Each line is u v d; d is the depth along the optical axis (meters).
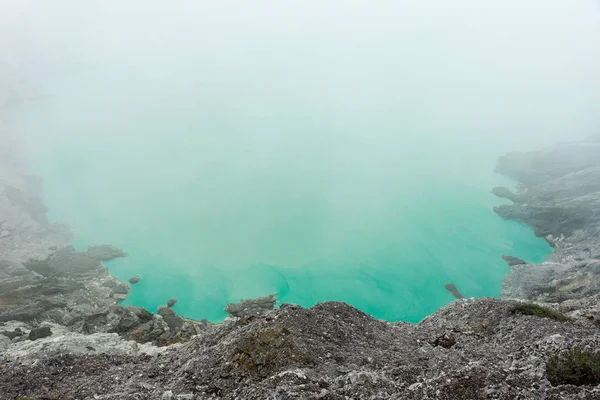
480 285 52.31
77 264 51.75
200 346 23.70
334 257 58.25
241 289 52.12
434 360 20.98
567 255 53.94
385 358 21.44
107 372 22.95
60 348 26.00
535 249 57.75
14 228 56.12
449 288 52.06
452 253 58.34
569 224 58.25
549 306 30.02
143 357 25.27
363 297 51.25
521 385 16.45
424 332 25.95
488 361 20.66
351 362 20.66
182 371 20.92
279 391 16.88
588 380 16.62
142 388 20.08
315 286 53.03
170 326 42.03
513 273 51.81
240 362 19.98
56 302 43.19
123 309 44.00
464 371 17.14
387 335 24.69
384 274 54.91
